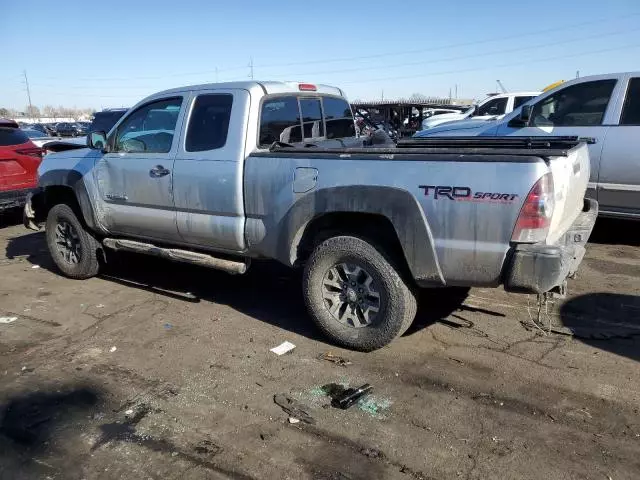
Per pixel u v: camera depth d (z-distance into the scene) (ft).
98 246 20.30
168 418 11.39
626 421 10.86
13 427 11.20
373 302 13.79
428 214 12.34
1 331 16.05
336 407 11.66
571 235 12.73
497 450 10.11
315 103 17.98
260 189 14.79
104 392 12.46
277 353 14.17
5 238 28.71
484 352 13.91
